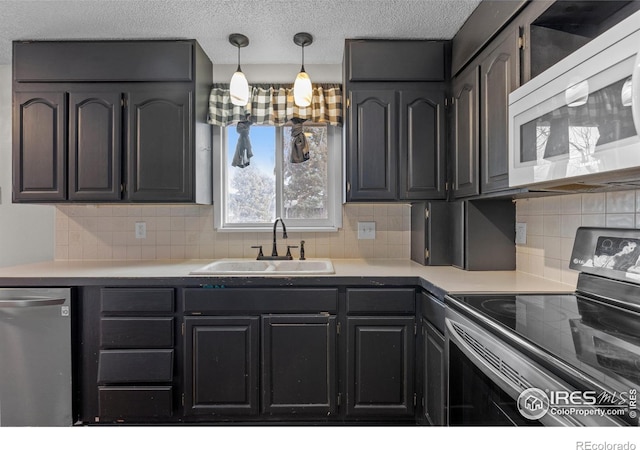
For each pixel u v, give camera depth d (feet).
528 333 2.81
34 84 6.25
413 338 5.42
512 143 3.82
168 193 6.33
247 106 7.24
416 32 6.12
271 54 7.02
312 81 7.50
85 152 6.24
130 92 6.29
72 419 5.38
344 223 7.61
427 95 6.31
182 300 5.41
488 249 5.90
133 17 5.69
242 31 6.15
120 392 5.34
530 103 3.49
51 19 5.69
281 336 5.41
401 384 5.42
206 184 7.13
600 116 2.63
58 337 5.35
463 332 3.61
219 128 7.52
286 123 7.39
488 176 4.92
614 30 2.49
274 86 7.45
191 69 6.36
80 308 5.42
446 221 6.47
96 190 6.25
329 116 7.32
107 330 5.34
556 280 4.87
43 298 5.28
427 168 6.31
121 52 6.27
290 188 7.80
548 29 4.01
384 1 5.30
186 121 6.36
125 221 7.47
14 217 7.36
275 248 7.23
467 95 5.61
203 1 5.32
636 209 3.64
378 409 5.44
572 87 2.91
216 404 5.42
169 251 7.50
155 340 5.35
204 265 6.59
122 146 6.28
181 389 5.43
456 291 4.32
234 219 7.77
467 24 5.59
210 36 6.32
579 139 2.85
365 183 6.34
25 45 6.24
